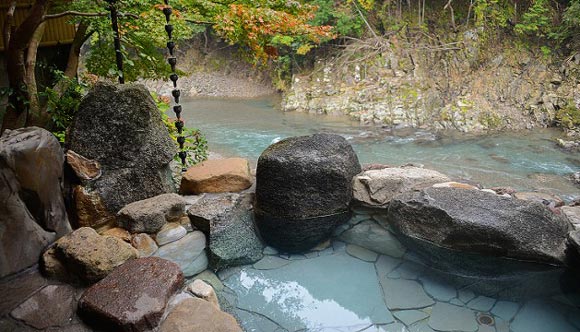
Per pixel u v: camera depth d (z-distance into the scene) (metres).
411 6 13.42
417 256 2.86
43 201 2.40
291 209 3.10
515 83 11.29
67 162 2.65
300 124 11.70
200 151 4.59
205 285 2.31
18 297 2.14
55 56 4.84
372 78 12.74
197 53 17.61
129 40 4.96
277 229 3.15
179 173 4.09
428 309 2.41
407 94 11.85
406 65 12.55
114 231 2.66
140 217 2.66
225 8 5.37
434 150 9.47
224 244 2.85
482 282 2.62
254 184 3.49
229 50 17.33
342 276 2.73
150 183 2.93
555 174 7.98
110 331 1.98
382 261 2.88
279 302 2.49
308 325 2.30
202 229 2.89
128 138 2.81
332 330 2.27
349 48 13.48
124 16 4.03
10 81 3.15
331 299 2.51
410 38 13.05
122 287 2.13
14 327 1.97
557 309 2.37
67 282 2.26
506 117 10.78
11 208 2.24
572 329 2.23
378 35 13.59
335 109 12.45
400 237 2.99
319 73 13.75
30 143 2.34
